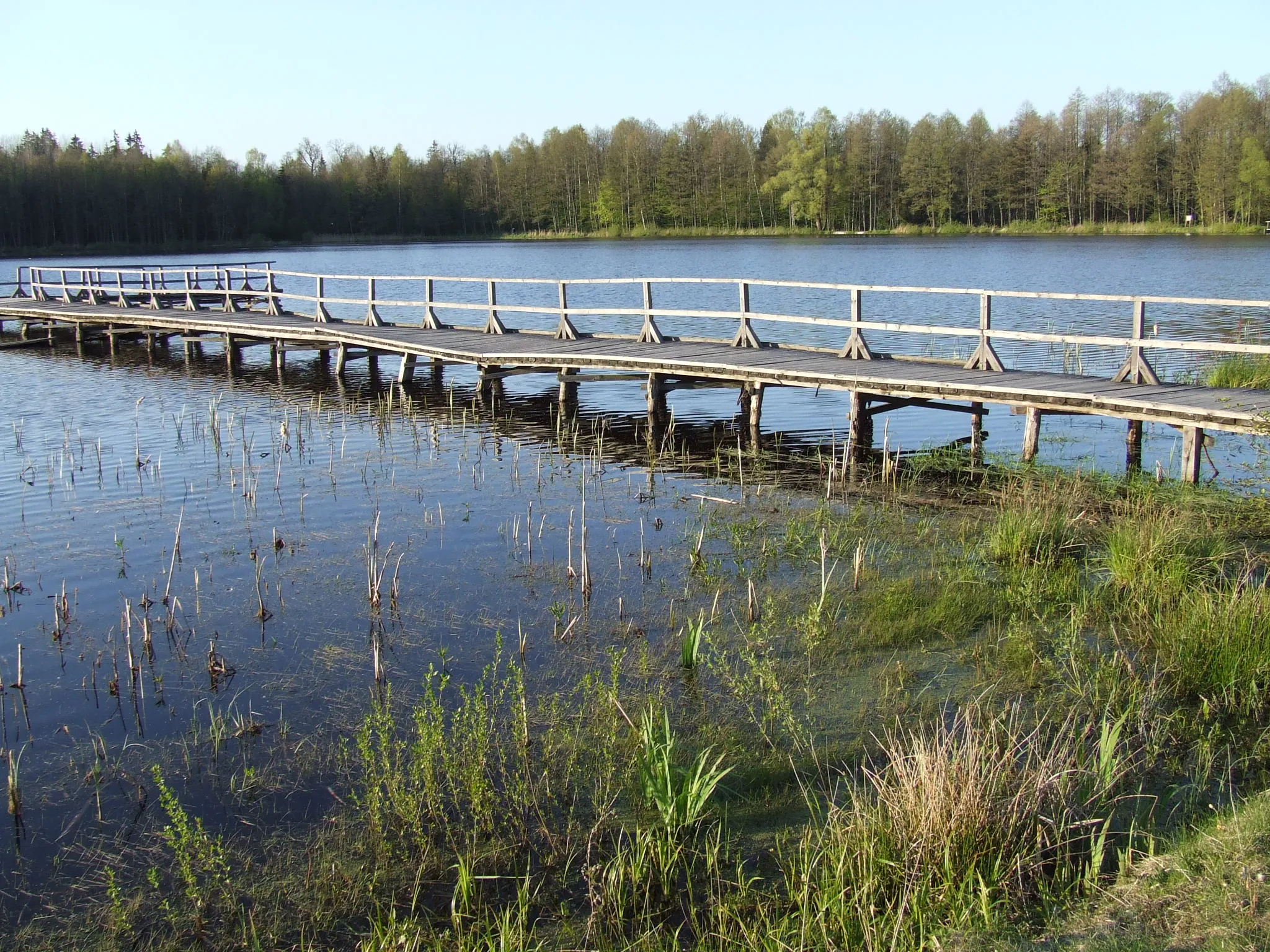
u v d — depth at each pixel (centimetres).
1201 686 558
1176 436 1240
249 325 1941
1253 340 1898
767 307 3020
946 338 2234
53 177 6806
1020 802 419
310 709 594
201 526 952
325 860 453
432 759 491
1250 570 700
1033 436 1043
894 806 420
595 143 9006
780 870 433
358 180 8738
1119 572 727
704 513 962
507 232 9019
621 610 725
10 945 407
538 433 1353
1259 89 6562
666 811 455
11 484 1103
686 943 396
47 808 500
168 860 459
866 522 919
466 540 900
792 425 1383
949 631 673
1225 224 6322
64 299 2584
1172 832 420
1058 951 344
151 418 1470
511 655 661
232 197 7556
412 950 382
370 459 1207
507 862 447
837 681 609
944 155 7375
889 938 370
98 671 653
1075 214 7206
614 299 3419
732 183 8225
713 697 592
